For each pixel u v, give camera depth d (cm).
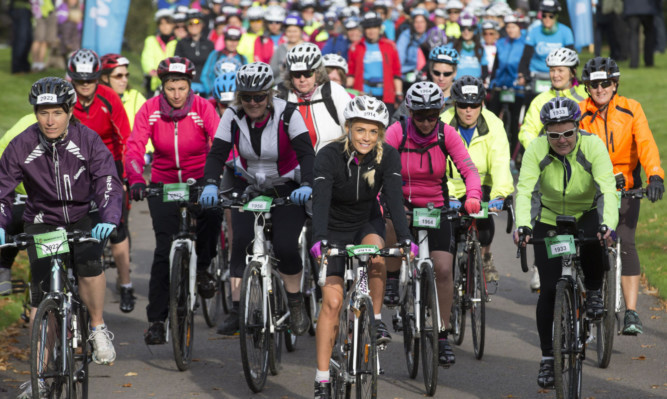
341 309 889
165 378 1077
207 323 1333
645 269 1565
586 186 966
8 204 906
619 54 4462
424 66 2672
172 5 3641
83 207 952
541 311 969
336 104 1234
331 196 912
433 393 995
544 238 924
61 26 3853
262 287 1030
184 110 1183
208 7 3675
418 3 3225
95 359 959
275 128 1051
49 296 860
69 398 883
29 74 3797
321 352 890
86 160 923
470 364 1128
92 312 962
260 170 1077
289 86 1248
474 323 1160
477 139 1184
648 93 3600
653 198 1093
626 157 1170
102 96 1234
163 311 1134
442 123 1078
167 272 1133
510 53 2452
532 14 3025
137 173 1154
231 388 1037
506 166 1176
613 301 1069
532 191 972
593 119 1171
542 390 1015
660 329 1259
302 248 1210
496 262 1734
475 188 1051
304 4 3266
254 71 1026
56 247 860
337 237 938
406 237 883
